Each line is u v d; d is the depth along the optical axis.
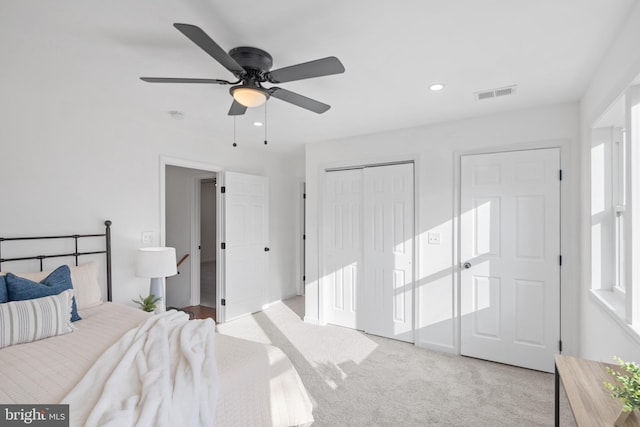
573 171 2.76
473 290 3.18
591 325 2.38
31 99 2.53
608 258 2.33
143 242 3.30
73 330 2.11
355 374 2.83
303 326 4.08
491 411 2.29
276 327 4.04
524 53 1.95
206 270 8.64
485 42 1.83
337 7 1.51
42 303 2.03
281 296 5.34
